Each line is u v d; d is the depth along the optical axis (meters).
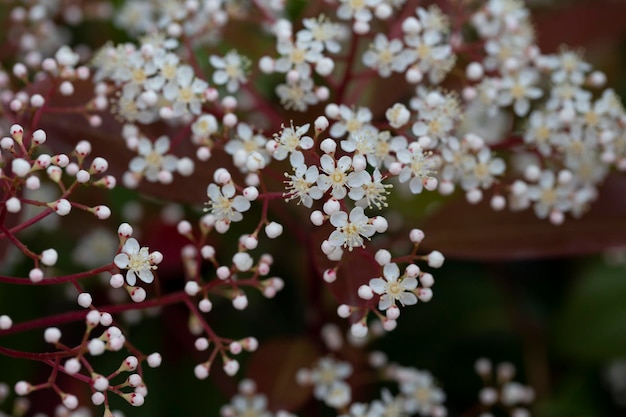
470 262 0.37
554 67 0.32
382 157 0.28
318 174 0.26
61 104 0.30
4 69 0.35
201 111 0.30
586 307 0.36
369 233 0.26
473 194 0.30
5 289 0.34
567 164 0.31
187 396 0.34
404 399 0.32
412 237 0.27
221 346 0.28
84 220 0.35
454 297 0.37
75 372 0.26
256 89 0.32
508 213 0.31
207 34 0.33
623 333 0.35
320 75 0.31
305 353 0.32
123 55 0.30
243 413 0.31
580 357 0.36
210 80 0.34
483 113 0.35
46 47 0.36
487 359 0.36
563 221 0.31
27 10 0.36
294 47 0.30
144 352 0.34
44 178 0.34
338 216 0.26
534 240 0.31
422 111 0.29
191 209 0.35
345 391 0.31
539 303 0.38
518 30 0.32
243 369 0.34
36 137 0.26
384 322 0.26
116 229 0.35
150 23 0.33
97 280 0.35
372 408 0.31
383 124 0.29
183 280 0.34
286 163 0.30
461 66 0.32
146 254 0.26
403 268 0.35
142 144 0.30
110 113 0.30
